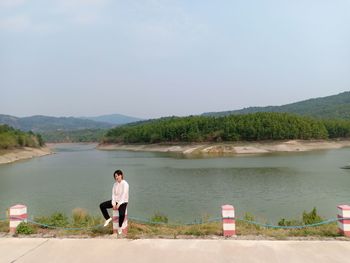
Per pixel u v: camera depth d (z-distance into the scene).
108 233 10.57
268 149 93.00
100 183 41.84
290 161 61.97
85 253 8.43
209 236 9.98
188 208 26.95
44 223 12.09
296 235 10.11
